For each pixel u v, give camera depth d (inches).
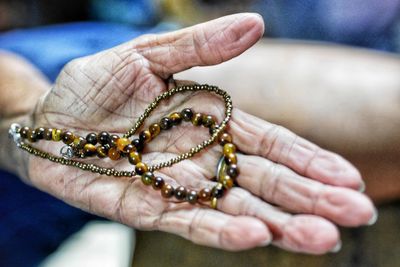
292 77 19.2
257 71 19.6
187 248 20.0
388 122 17.9
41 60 22.4
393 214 18.9
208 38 14.9
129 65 15.8
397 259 18.5
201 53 15.1
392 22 24.3
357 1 24.4
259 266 19.1
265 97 19.0
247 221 13.5
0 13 25.7
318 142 18.2
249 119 15.4
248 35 14.7
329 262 18.7
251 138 15.1
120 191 15.5
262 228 13.4
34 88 20.4
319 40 25.0
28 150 16.9
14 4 25.8
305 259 18.8
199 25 15.1
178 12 25.5
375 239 18.7
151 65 15.8
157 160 15.8
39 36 23.4
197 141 15.8
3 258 21.2
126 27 24.6
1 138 18.9
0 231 21.2
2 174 21.1
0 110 19.7
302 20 25.0
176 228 14.5
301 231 13.3
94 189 15.8
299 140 14.8
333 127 18.2
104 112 16.4
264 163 14.7
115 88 16.0
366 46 24.7
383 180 18.1
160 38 15.5
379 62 19.6
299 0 24.9
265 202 14.3
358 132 18.0
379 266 18.5
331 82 18.8
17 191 21.3
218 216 14.2
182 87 15.9
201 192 14.6
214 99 15.8
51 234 21.6
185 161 15.6
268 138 15.0
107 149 15.8
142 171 15.2
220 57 15.1
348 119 18.1
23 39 23.2
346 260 18.6
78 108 16.5
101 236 25.1
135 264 20.6
